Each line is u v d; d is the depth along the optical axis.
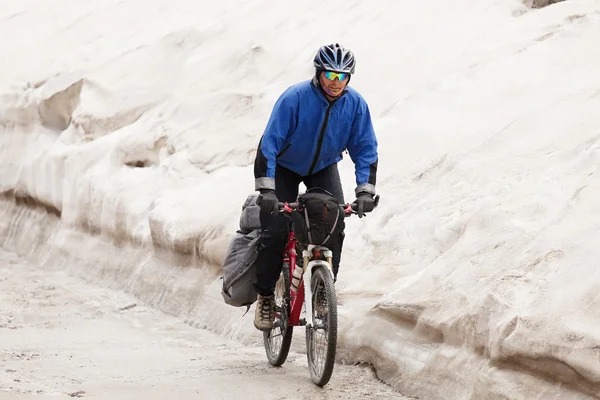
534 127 29.80
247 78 45.72
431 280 23.39
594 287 17.72
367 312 24.67
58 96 53.12
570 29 37.25
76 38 62.09
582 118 29.06
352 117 21.91
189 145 41.53
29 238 50.44
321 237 20.69
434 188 29.44
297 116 21.61
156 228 36.81
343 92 21.58
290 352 26.78
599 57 34.50
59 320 34.19
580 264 18.97
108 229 42.03
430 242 26.81
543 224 22.66
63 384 22.31
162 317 34.31
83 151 47.50
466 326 20.45
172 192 39.12
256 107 43.06
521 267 20.75
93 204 44.06
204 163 39.78
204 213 35.12
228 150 40.00
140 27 59.31
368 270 27.27
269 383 22.53
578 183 23.83
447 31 42.06
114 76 52.16
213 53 49.66
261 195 21.28
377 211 29.86
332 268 22.14
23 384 21.73
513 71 35.81
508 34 39.38
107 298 37.91
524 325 18.03
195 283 34.03
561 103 30.92
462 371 20.08
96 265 42.09
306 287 21.20
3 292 39.84
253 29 50.28
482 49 38.66
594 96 30.62
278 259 22.95
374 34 44.31
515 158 28.42
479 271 22.05
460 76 37.12
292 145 22.17
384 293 25.48
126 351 28.20
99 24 63.47
